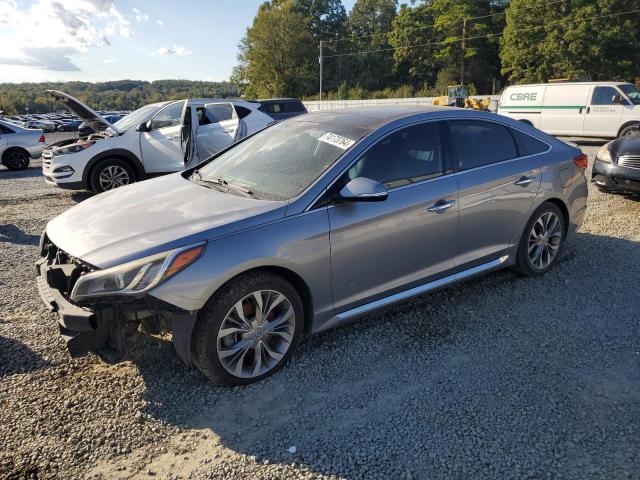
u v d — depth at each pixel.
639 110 14.59
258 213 3.02
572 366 3.23
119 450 2.54
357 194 3.10
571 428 2.66
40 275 3.32
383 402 2.90
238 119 9.38
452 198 3.74
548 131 16.59
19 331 3.73
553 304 4.08
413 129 3.72
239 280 2.90
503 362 3.28
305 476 2.37
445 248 3.79
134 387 3.04
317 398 2.95
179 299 2.71
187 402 2.91
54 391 3.00
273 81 69.06
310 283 3.15
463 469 2.39
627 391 2.97
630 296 4.20
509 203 4.13
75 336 2.79
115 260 2.74
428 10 65.31
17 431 2.66
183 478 2.36
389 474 2.37
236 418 2.78
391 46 74.19
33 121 41.97
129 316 2.81
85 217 3.35
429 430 2.66
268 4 78.38
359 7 83.00
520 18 42.88
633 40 38.88
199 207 3.21
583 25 38.50
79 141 8.91
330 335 3.64
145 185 3.93
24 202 8.74
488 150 4.11
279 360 3.16
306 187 3.22
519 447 2.53
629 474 2.35
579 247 5.40
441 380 3.10
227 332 2.91
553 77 42.44
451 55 59.75
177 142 9.22
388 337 3.61
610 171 7.08
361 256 3.33
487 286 4.44
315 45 73.50
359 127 3.67
